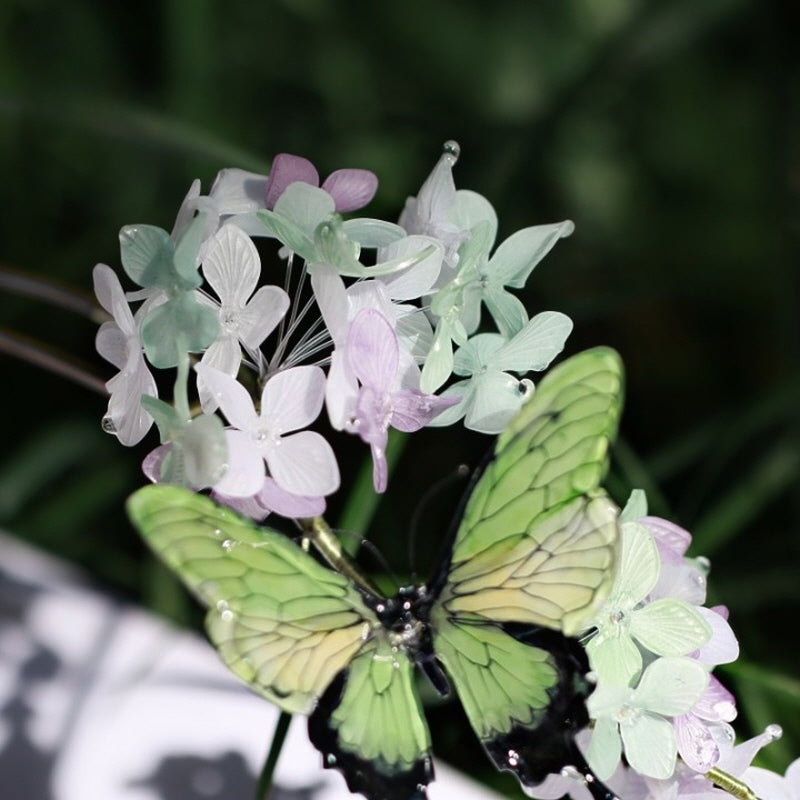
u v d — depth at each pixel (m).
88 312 0.41
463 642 0.33
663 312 0.68
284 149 0.69
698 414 0.65
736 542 0.59
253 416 0.33
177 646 0.42
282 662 0.32
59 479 0.61
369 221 0.34
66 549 0.55
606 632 0.33
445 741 0.44
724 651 0.34
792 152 0.61
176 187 0.67
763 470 0.54
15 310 0.62
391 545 0.55
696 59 0.73
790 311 0.57
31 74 0.71
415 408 0.34
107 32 0.73
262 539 0.32
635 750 0.33
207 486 0.33
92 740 0.40
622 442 0.44
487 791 0.40
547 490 0.32
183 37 0.63
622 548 0.33
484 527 0.33
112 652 0.42
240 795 0.40
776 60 0.57
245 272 0.34
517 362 0.34
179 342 0.33
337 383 0.33
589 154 0.71
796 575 0.52
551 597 0.32
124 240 0.33
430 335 0.35
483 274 0.35
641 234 0.69
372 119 0.71
